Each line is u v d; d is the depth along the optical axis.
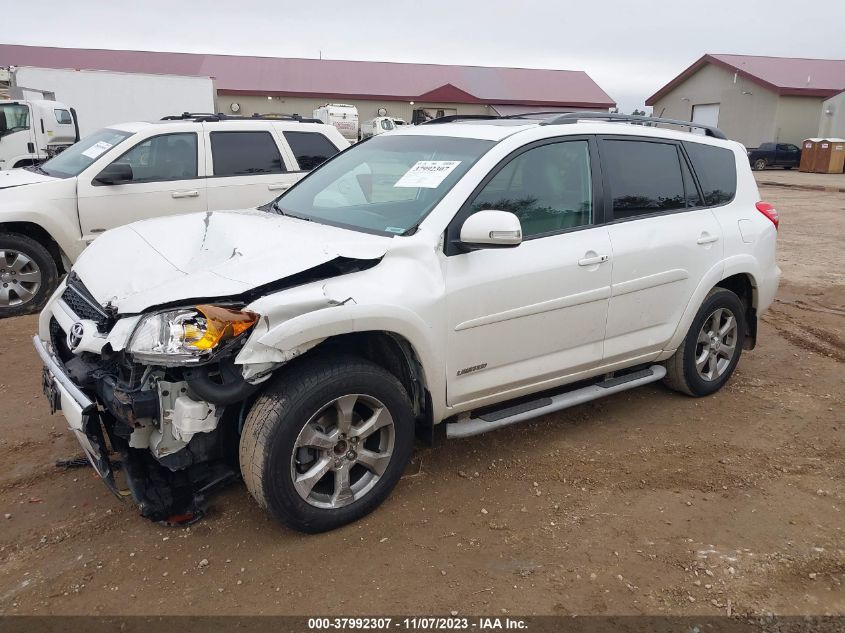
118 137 7.49
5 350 5.84
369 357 3.51
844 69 41.50
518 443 4.23
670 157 4.54
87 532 3.26
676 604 2.84
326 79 41.69
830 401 4.98
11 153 14.21
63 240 7.00
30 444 4.12
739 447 4.23
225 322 2.77
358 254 3.14
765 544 3.25
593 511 3.50
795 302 8.06
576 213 3.97
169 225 3.81
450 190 3.52
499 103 41.75
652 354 4.49
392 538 3.23
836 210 17.70
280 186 8.13
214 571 2.99
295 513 3.08
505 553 3.15
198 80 20.73
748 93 40.44
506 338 3.65
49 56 40.59
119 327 2.90
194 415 2.84
